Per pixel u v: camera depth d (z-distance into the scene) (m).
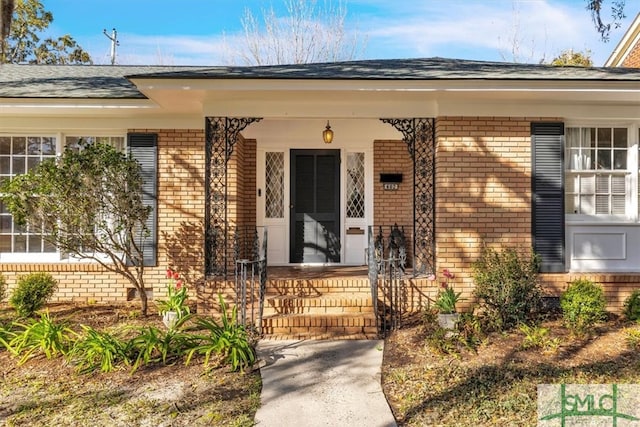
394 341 5.88
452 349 5.40
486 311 6.36
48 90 7.73
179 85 6.37
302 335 6.13
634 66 13.12
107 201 6.73
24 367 4.93
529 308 6.25
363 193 9.57
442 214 7.09
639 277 7.17
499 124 7.12
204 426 3.75
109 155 6.59
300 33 23.97
